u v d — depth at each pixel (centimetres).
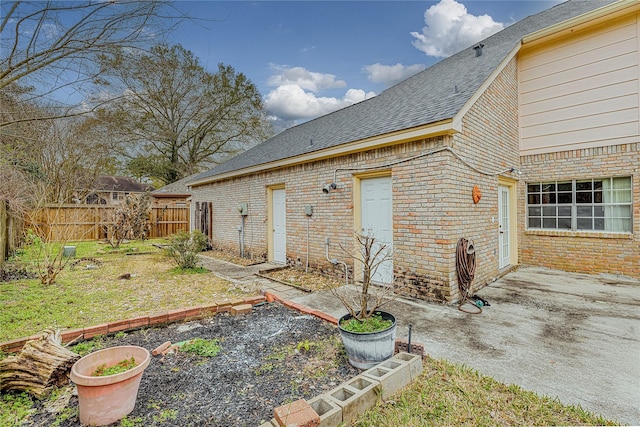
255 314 458
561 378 281
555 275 689
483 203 616
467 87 577
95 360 256
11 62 421
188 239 816
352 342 296
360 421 227
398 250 571
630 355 323
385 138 566
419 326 409
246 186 1028
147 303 505
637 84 636
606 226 684
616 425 220
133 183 2822
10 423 223
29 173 1034
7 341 328
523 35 786
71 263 836
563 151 730
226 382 277
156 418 228
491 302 506
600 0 771
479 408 240
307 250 778
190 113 2047
